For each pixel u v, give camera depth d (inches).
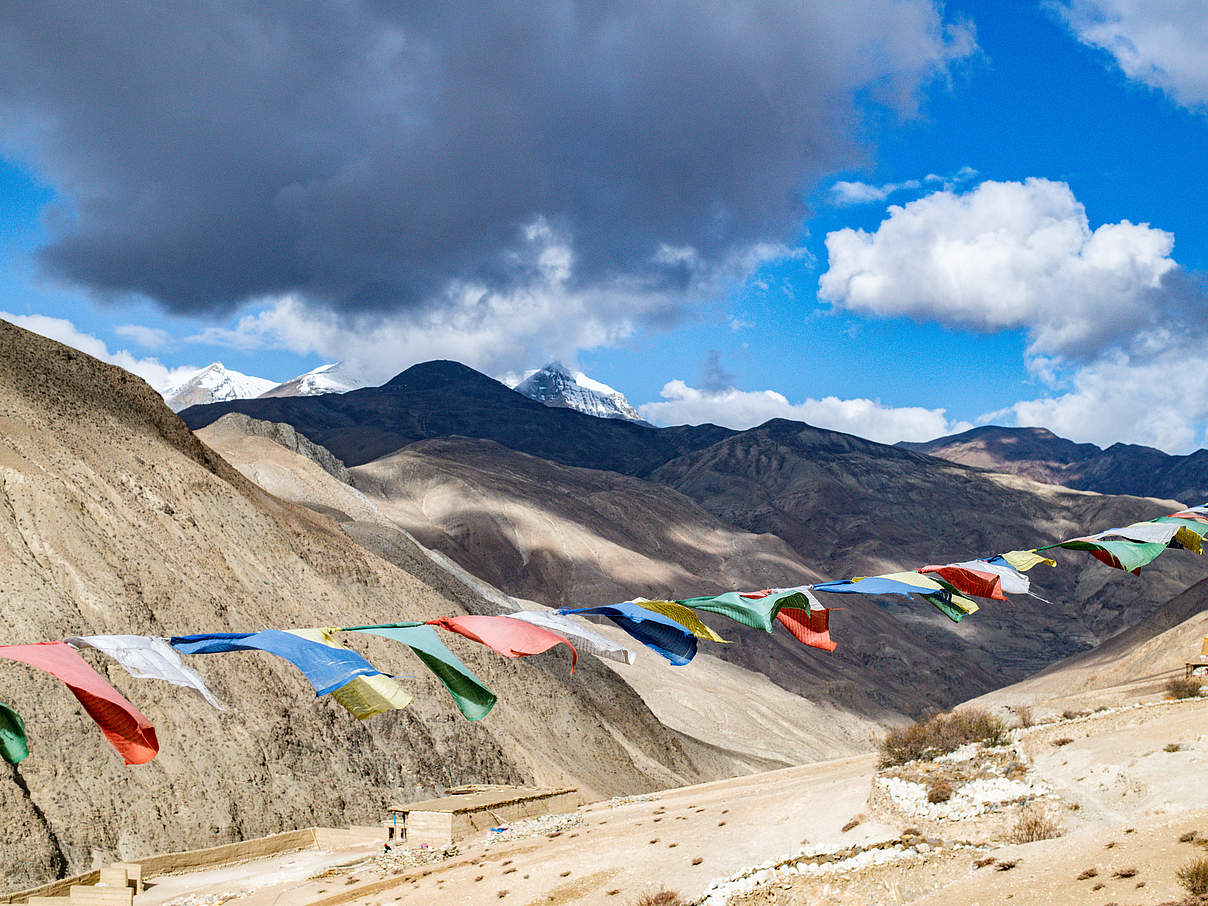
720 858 1215.6
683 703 5792.3
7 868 1637.6
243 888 1652.3
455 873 1439.5
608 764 3577.8
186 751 2094.0
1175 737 1211.9
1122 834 834.2
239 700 2359.7
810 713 6496.1
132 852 1817.2
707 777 4439.0
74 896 1494.8
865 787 1378.0
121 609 2235.5
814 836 1224.2
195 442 3535.9
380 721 2721.5
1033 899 730.2
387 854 1803.6
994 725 1526.8
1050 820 1073.5
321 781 2333.9
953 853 932.6
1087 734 1352.1
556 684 3799.2
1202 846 743.7
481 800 2060.8
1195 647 2854.3
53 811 1779.0
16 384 2800.2
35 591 2080.5
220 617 2544.3
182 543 2746.1
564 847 1451.8
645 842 1362.0
